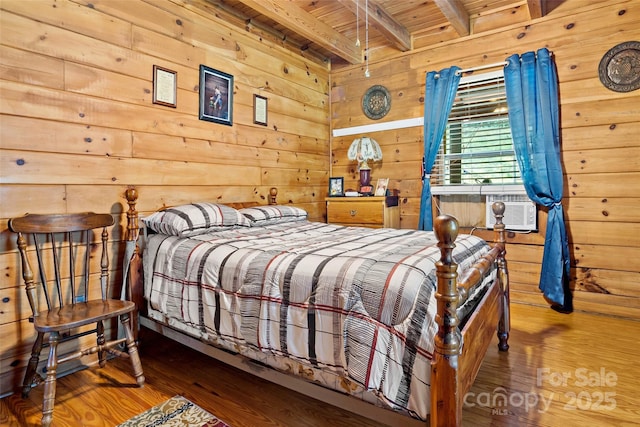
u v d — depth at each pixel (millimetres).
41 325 1562
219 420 1592
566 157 2967
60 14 2004
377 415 1241
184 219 2195
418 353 1136
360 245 1850
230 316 1659
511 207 3199
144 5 2422
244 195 3189
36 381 1830
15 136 1850
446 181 3553
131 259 2209
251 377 1998
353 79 4137
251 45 3262
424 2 3156
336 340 1306
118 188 2293
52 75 1978
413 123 3760
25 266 1776
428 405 1107
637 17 2684
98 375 2010
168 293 1999
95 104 2166
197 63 2777
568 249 2975
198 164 2791
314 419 1608
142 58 2410
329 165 4316
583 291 2936
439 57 3578
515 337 2422
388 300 1229
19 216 1866
